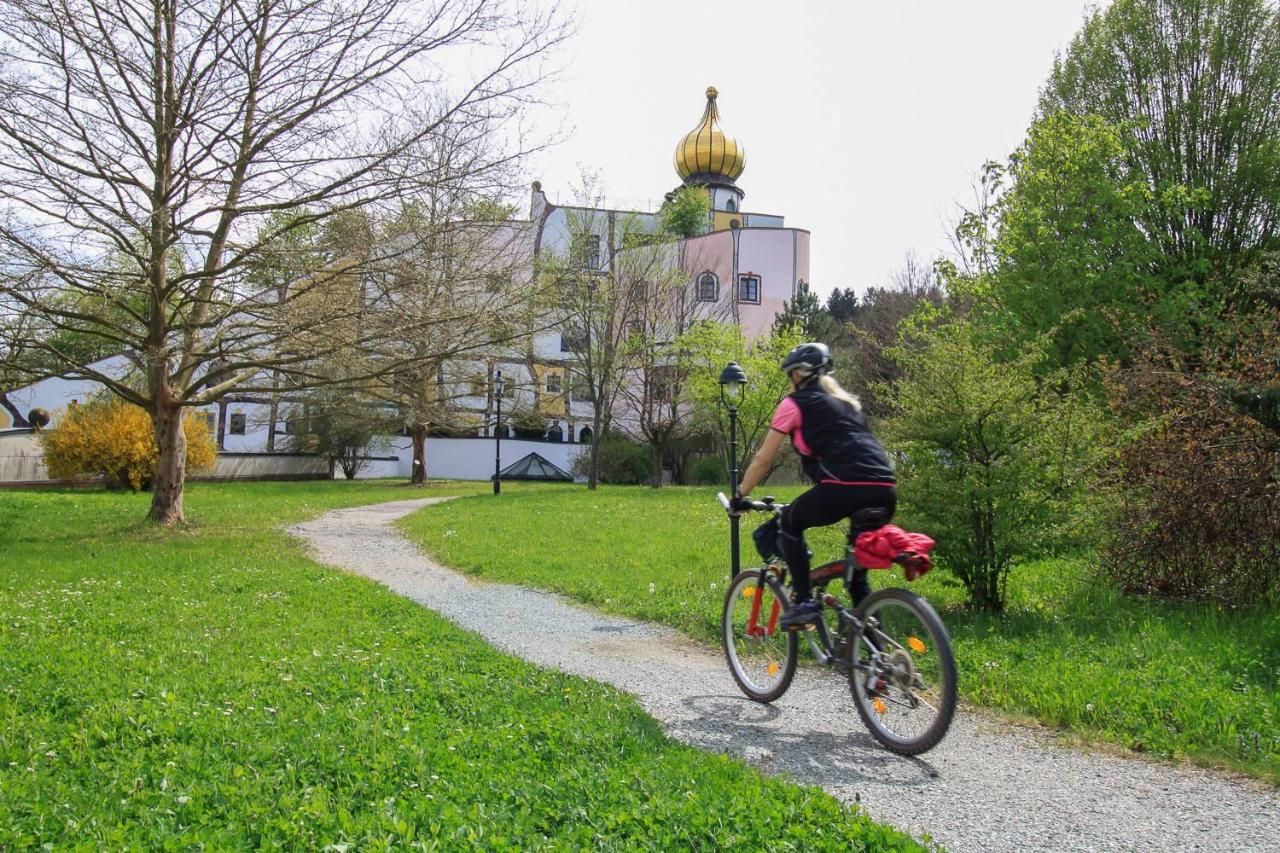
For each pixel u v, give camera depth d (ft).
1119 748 16.43
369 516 75.41
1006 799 13.80
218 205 52.42
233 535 56.49
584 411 170.91
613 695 19.15
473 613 32.01
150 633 25.17
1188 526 28.68
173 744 14.33
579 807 11.87
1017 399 28.32
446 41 52.95
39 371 55.21
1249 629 24.81
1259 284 37.83
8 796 11.72
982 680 20.59
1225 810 13.41
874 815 13.08
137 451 98.02
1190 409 29.94
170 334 59.72
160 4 50.85
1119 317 59.62
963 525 28.07
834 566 17.57
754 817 11.59
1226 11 73.41
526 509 74.49
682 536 52.26
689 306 151.12
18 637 23.86
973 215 70.28
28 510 68.54
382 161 53.26
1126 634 24.66
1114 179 67.87
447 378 103.14
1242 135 73.20
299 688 18.38
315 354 55.57
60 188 48.42
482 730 15.57
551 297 64.69
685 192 183.42
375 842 10.25
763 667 20.07
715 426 132.36
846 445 16.53
